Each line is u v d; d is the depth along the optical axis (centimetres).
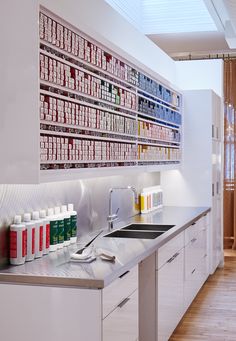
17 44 311
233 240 980
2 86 313
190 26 777
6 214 337
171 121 664
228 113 961
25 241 340
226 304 611
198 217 625
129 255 371
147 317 438
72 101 366
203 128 728
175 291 504
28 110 310
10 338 314
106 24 508
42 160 322
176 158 702
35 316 310
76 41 368
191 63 790
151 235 514
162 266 451
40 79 318
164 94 623
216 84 787
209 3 651
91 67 396
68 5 416
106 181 526
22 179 312
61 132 349
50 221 377
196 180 731
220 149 805
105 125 430
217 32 788
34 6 307
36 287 308
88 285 300
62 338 306
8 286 312
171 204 740
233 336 507
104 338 305
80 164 386
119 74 459
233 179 968
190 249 583
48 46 328
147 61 649
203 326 536
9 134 313
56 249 384
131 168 500
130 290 362
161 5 782
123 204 584
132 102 500
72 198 440
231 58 965
